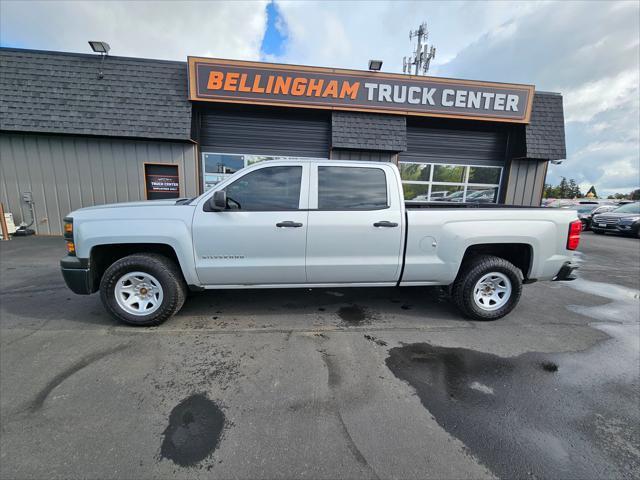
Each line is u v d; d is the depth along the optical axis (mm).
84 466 1674
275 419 2039
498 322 3676
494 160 10172
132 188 8391
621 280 5703
